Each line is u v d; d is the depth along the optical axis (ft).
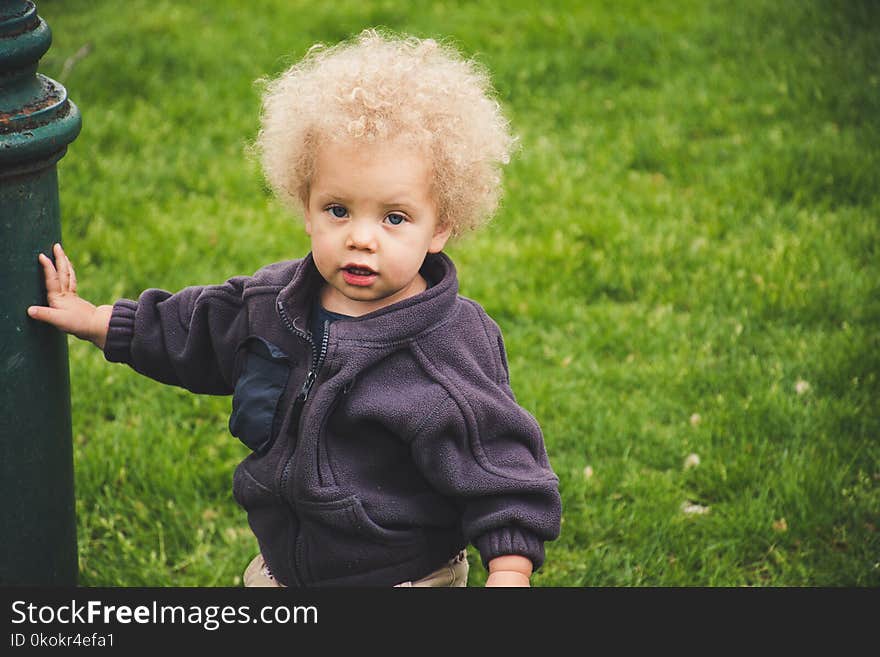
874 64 27.32
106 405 15.92
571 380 16.81
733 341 17.54
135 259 19.49
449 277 9.16
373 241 8.62
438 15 30.86
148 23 29.63
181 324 9.83
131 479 14.46
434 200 8.87
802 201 21.93
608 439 15.43
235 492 9.70
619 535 13.92
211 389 10.09
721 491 14.52
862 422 15.62
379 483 9.10
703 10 30.91
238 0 31.50
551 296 18.98
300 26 30.09
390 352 8.95
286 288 9.21
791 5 30.45
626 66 28.25
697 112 25.89
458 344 9.06
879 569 13.26
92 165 22.77
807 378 16.70
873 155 22.99
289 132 9.00
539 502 8.96
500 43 29.37
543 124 25.70
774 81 26.96
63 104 9.08
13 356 9.38
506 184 22.54
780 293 18.62
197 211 21.36
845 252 19.97
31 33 8.72
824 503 14.06
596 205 21.77
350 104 8.60
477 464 8.90
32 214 9.18
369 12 30.71
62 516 10.19
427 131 8.63
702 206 21.68
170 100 25.99
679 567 13.32
